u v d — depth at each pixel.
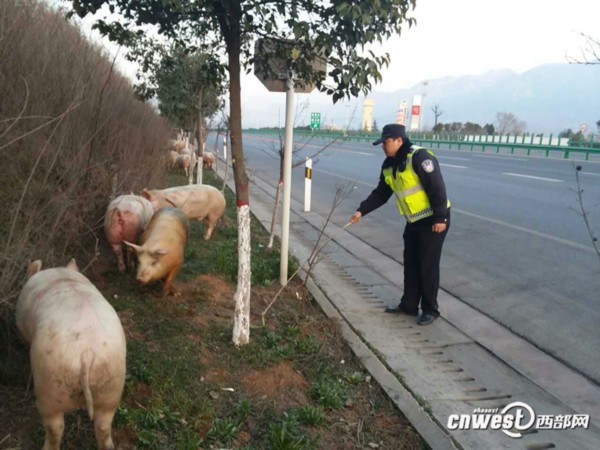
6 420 3.15
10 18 5.36
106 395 2.70
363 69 3.57
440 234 5.25
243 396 3.77
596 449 3.40
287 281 5.54
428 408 3.75
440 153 31.64
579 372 4.45
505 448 3.36
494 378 4.30
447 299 6.16
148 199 6.54
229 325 4.82
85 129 5.87
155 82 9.55
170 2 3.16
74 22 7.44
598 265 7.48
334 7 3.50
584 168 21.72
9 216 4.46
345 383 4.09
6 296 3.53
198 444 3.17
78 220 5.18
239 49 4.04
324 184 16.92
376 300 6.06
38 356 2.60
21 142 5.17
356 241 9.19
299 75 4.56
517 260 7.74
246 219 4.34
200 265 6.45
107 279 5.57
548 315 5.68
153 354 4.04
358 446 3.38
